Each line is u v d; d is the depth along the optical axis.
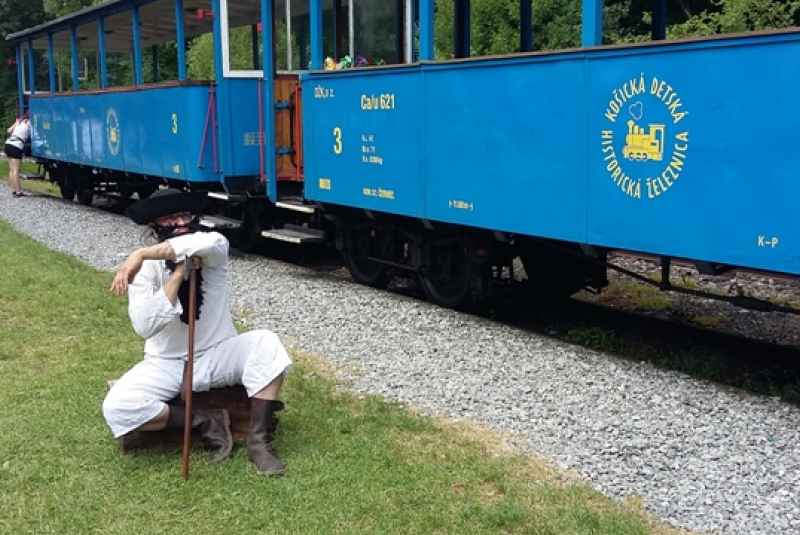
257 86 11.20
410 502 3.83
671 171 5.46
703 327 7.47
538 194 6.47
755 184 5.02
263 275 9.48
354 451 4.36
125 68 30.73
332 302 8.00
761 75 4.93
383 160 8.16
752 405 5.11
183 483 4.02
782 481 4.04
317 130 9.19
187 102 11.38
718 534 3.56
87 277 8.92
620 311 8.03
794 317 7.70
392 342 6.59
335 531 3.59
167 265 4.16
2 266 9.52
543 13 12.68
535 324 7.78
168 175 12.30
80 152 16.58
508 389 5.42
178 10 12.15
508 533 3.56
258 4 11.00
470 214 7.16
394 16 9.45
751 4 12.85
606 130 5.87
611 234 5.91
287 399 5.14
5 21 36.47
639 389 5.39
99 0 36.25
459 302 8.02
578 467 4.23
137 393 4.11
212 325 4.27
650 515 3.73
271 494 3.90
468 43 8.73
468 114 7.07
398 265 8.68
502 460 4.27
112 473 4.12
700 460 4.30
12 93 36.59
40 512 3.76
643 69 5.57
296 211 10.80
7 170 25.58
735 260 5.16
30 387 5.34
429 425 4.74
